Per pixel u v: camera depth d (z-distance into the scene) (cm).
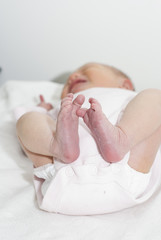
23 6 172
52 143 76
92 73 132
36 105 143
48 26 174
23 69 186
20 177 95
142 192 78
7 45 182
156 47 163
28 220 72
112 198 73
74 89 128
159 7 157
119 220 73
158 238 66
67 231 68
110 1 162
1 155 107
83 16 168
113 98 97
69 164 76
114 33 167
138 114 79
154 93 85
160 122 81
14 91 158
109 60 172
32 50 180
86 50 173
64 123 71
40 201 78
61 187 73
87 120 72
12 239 66
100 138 71
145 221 71
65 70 180
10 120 133
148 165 81
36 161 85
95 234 67
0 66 187
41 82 166
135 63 169
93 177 73
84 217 74
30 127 82
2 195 84
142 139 78
